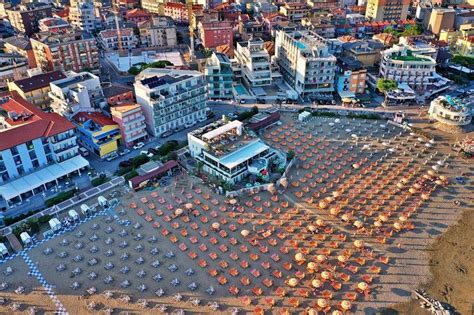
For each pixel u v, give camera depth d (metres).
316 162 123.75
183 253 91.44
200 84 144.12
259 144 121.62
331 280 84.38
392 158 125.19
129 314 77.56
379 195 108.94
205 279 84.81
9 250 92.12
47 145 116.38
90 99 140.38
